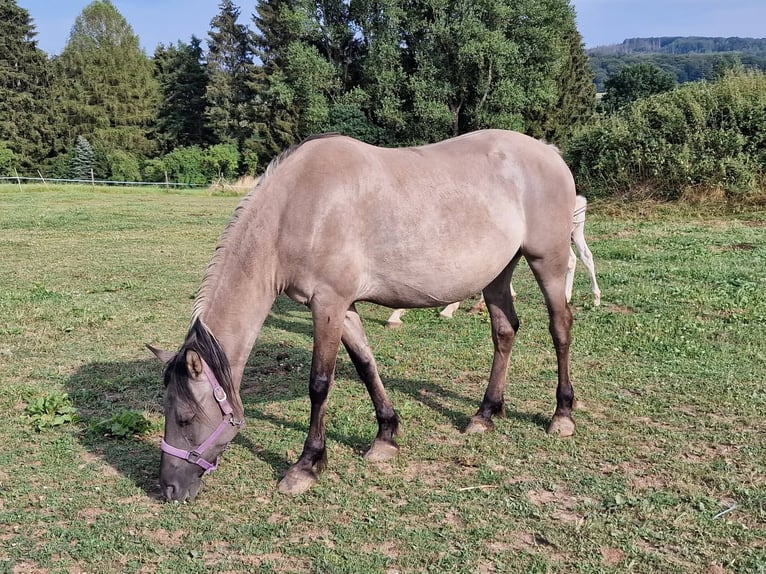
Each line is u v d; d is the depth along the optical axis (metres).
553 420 4.34
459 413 4.73
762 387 5.01
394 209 3.63
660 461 3.88
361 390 5.24
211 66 49.78
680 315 7.15
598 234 13.50
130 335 6.84
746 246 11.34
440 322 7.38
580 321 7.14
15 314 7.48
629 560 2.89
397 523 3.25
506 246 4.00
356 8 32.84
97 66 50.78
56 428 4.49
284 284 3.66
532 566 2.85
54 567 2.90
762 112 15.44
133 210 20.84
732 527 3.12
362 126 32.50
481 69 30.72
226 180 37.59
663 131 16.58
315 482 3.69
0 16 45.78
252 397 5.13
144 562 2.95
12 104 43.84
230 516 3.35
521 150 4.12
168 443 3.33
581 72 40.56
